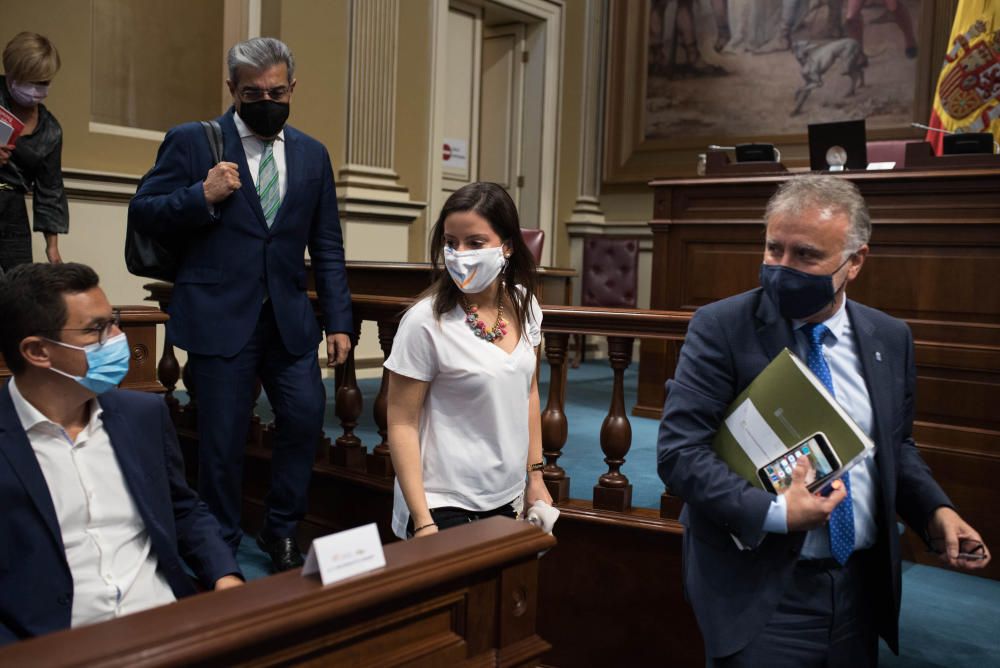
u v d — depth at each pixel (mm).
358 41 6609
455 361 2031
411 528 2086
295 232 3037
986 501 3559
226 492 3014
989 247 3791
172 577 1854
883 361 1793
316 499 3627
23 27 5254
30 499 1695
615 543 2914
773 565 1708
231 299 2934
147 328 3379
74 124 5566
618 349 2969
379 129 6836
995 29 4586
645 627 2883
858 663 1782
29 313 1699
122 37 6031
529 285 2152
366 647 1339
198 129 2938
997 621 3021
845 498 1737
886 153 5344
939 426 3701
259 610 1184
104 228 5707
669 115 8578
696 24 8320
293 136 3070
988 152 4195
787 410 1667
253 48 2805
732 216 5223
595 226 9031
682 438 1776
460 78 8219
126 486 1829
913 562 3623
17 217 4043
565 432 3064
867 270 4094
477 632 1501
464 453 2061
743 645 1704
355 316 3484
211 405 2953
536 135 8805
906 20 7301
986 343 3752
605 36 8914
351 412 3561
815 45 7730
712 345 1812
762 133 8047
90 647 1062
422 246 7531
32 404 1758
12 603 1672
